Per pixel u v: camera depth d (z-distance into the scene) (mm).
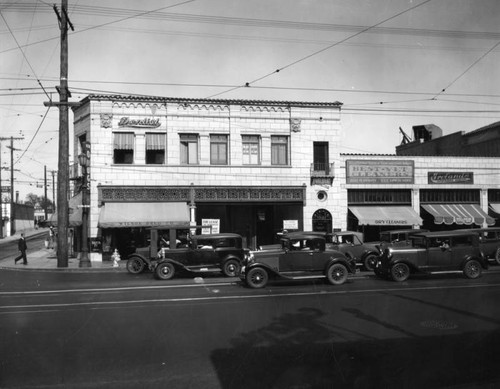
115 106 25297
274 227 27922
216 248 17703
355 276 17016
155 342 7695
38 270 21266
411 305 10688
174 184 25641
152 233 18969
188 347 7383
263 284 14266
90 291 13812
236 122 26500
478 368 6223
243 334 8172
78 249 27359
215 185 26031
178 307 10828
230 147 26406
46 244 37125
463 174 28453
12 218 61031
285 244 14867
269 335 8070
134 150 25453
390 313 9812
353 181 27391
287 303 11195
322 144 27656
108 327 8797
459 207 28141
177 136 25891
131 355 6980
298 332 8266
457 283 14461
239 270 17672
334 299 11695
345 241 19375
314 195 27047
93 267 21766
